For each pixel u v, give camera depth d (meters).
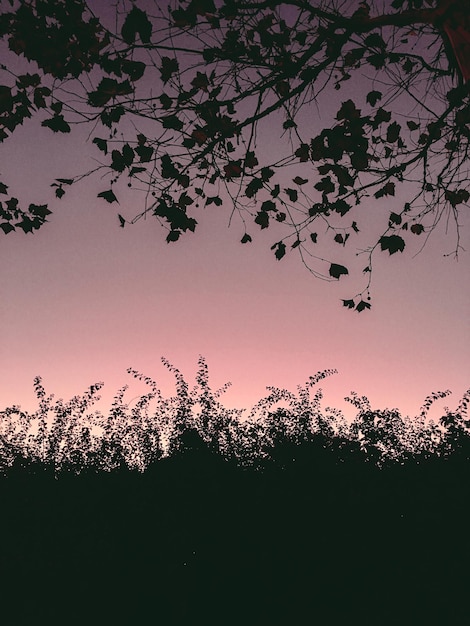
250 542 7.14
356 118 4.30
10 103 4.67
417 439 9.09
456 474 7.66
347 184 4.64
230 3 4.14
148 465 8.48
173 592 6.61
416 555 6.91
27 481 8.00
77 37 4.26
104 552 6.98
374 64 4.76
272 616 6.25
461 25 3.56
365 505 7.40
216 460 8.09
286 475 7.84
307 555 6.96
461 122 4.48
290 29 4.67
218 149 5.00
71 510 7.54
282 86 4.79
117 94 4.18
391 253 4.85
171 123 4.54
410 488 7.63
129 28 3.71
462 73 3.64
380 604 6.32
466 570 6.62
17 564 6.82
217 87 4.76
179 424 8.82
